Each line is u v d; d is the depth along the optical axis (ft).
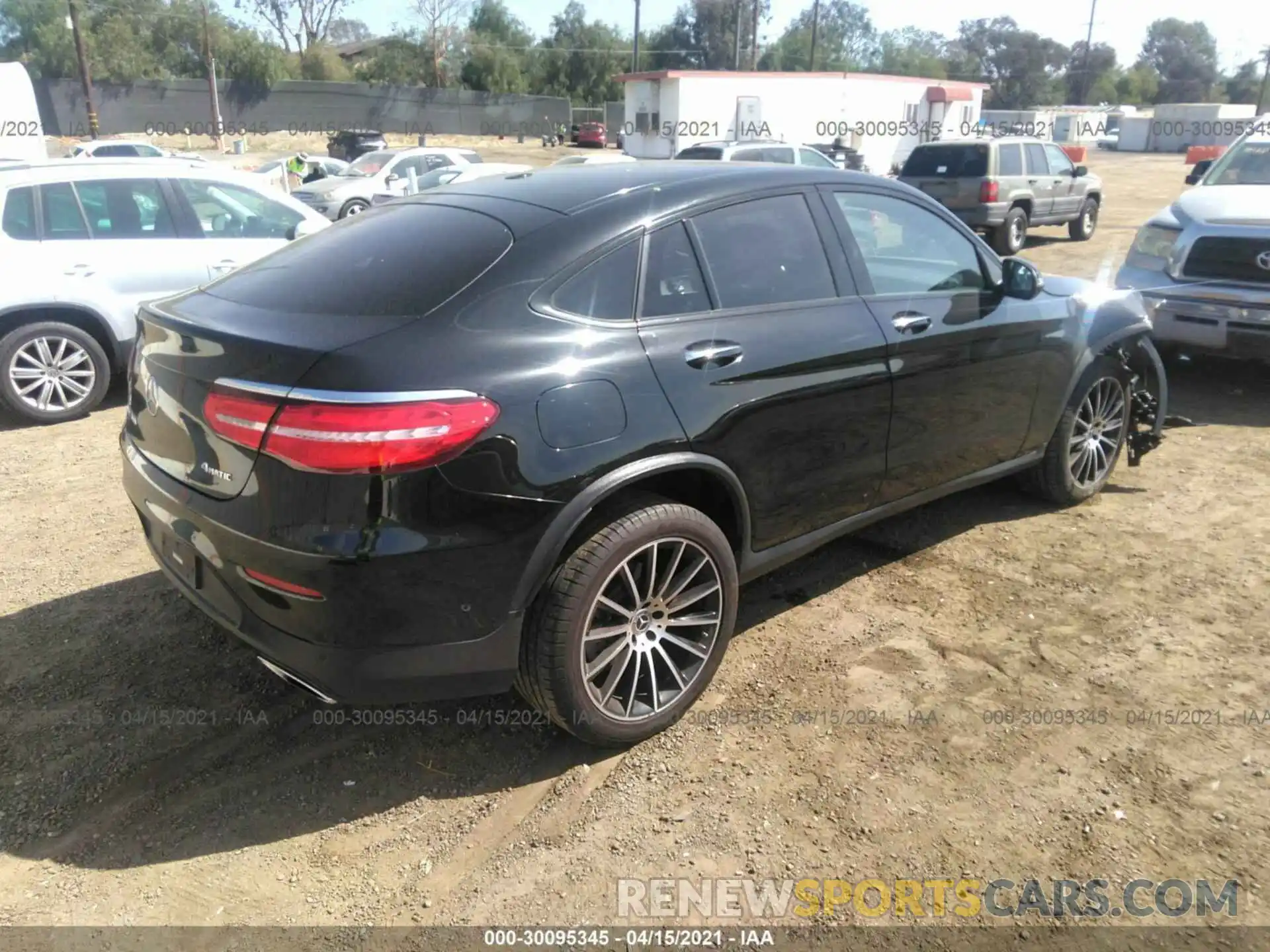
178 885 8.59
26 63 179.01
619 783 9.82
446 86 218.59
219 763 10.16
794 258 11.61
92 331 22.77
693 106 99.35
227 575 9.04
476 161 69.10
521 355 9.04
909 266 12.97
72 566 14.52
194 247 23.58
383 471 8.23
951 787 9.65
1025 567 14.26
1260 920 8.05
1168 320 22.67
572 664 9.43
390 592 8.48
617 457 9.37
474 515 8.63
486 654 9.11
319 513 8.35
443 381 8.54
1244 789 9.56
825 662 11.84
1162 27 368.68
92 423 22.21
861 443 12.07
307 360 8.46
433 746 10.44
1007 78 326.65
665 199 10.68
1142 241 23.93
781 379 10.87
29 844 9.05
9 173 21.75
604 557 9.39
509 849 8.98
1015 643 12.21
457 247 9.88
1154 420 17.46
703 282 10.64
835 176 12.47
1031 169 50.26
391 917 8.23
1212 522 15.76
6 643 12.37
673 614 10.45
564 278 9.64
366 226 11.42
